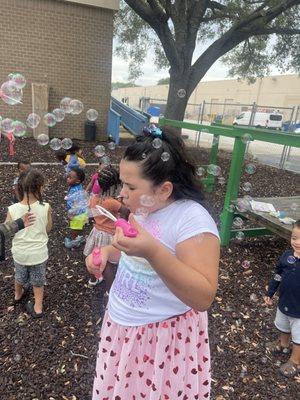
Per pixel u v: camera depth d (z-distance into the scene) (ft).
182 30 30.99
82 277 10.03
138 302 3.74
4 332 7.70
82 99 33.45
